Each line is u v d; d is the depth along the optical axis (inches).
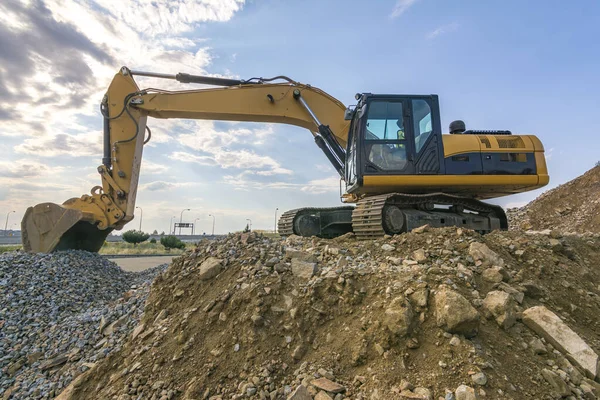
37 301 244.7
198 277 189.0
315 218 303.9
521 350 123.0
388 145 259.3
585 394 108.8
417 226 253.1
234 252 197.6
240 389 123.4
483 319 132.2
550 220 713.0
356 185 258.1
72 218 335.0
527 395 104.4
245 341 140.0
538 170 266.8
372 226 243.6
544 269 179.0
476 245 179.8
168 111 331.0
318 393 113.5
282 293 158.2
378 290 148.0
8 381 171.8
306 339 138.8
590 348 122.3
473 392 99.9
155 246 1254.3
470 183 259.0
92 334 190.9
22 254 314.8
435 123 264.4
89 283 290.8
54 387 159.5
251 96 326.0
